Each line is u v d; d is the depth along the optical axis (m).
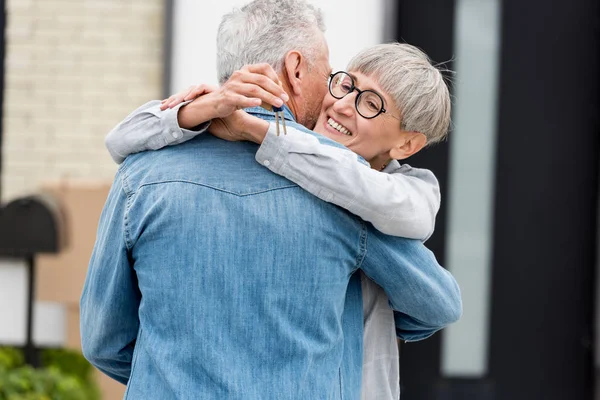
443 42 8.02
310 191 2.70
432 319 2.95
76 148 8.65
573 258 8.19
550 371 8.20
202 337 2.63
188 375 2.62
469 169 8.12
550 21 8.08
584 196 8.17
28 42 8.59
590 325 8.17
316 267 2.70
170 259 2.68
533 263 8.17
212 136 2.77
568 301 8.20
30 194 8.03
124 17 8.51
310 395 2.66
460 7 8.01
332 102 3.00
